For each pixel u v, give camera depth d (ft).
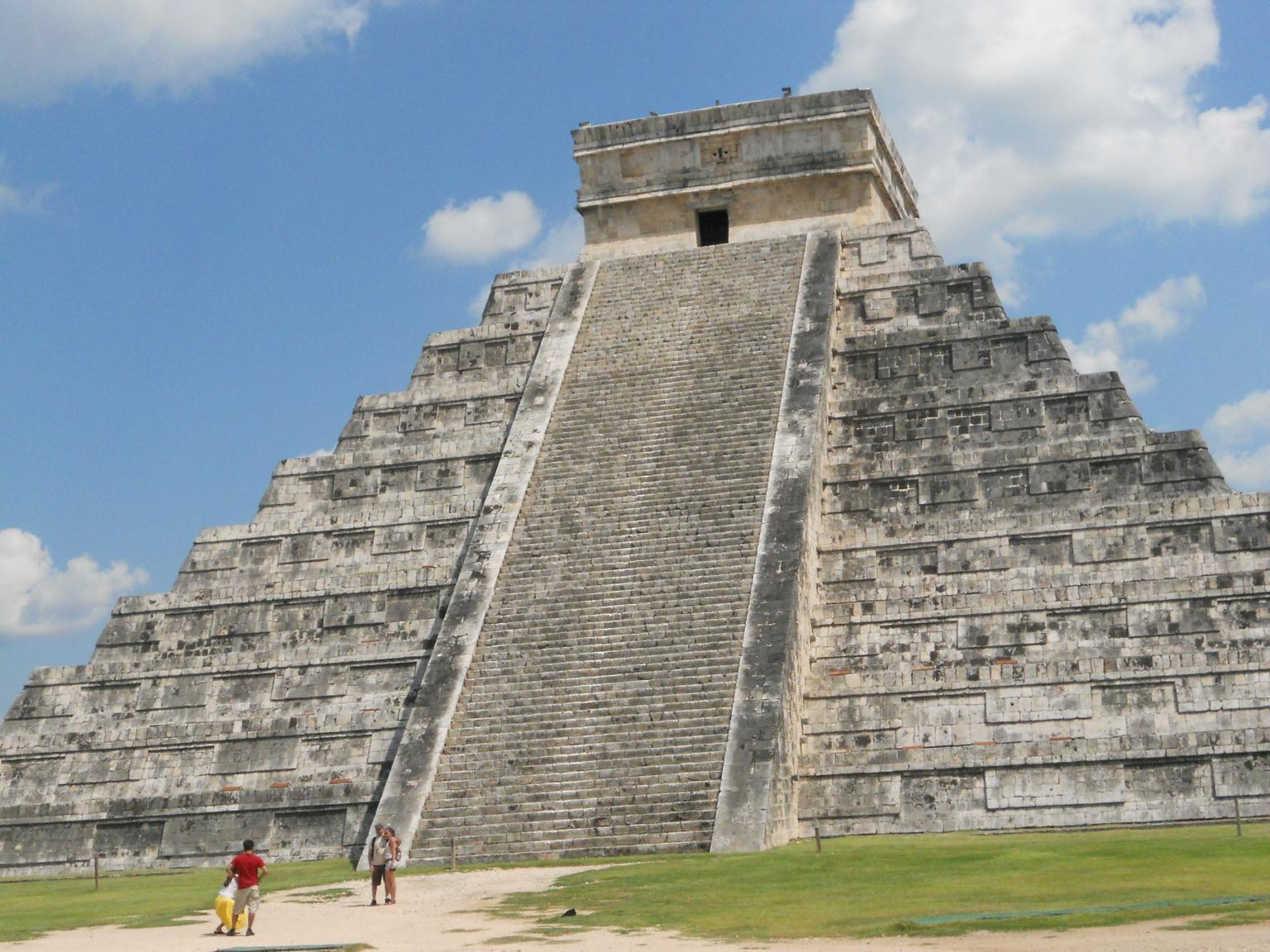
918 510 131.13
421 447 150.82
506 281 165.58
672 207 166.09
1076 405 133.80
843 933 66.28
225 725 135.85
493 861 103.76
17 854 134.41
